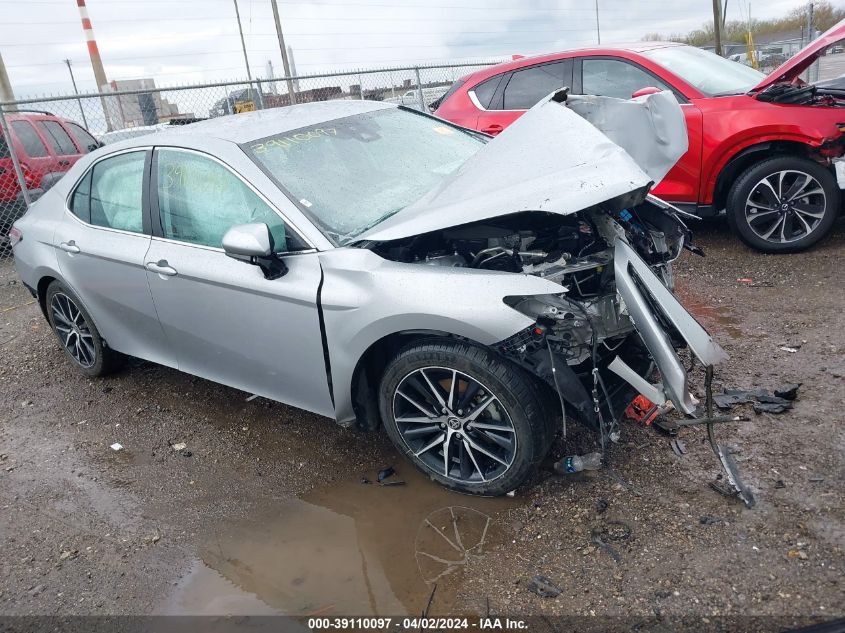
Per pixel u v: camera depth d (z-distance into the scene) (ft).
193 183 11.69
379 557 9.16
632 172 9.00
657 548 8.46
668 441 10.52
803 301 14.92
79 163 14.57
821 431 10.19
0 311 21.71
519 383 9.03
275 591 8.83
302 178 11.08
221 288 11.11
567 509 9.43
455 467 10.19
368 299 9.64
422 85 38.37
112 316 13.84
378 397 10.64
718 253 18.78
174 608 8.78
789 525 8.46
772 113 17.08
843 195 17.65
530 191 9.14
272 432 12.66
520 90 21.71
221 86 31.83
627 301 8.86
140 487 11.47
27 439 13.47
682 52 20.54
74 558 9.95
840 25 16.67
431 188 11.64
